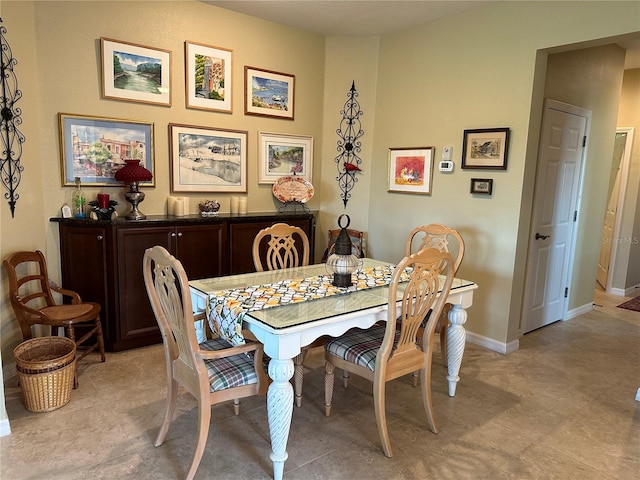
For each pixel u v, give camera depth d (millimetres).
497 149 3369
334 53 4320
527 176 3287
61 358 2408
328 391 2445
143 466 1991
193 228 3355
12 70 2691
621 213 5289
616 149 5371
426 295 2172
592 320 4367
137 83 3305
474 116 3531
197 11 3512
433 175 3877
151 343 3344
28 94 2846
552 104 3578
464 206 3654
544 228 3836
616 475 2025
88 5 3045
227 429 2312
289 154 4227
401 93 4109
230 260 3584
